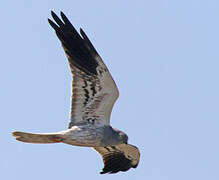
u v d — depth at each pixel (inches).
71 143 606.2
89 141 611.8
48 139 594.6
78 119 611.2
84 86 605.0
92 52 598.9
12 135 582.9
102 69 597.6
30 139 589.3
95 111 613.0
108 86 603.8
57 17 596.1
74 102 606.9
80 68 602.5
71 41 600.1
